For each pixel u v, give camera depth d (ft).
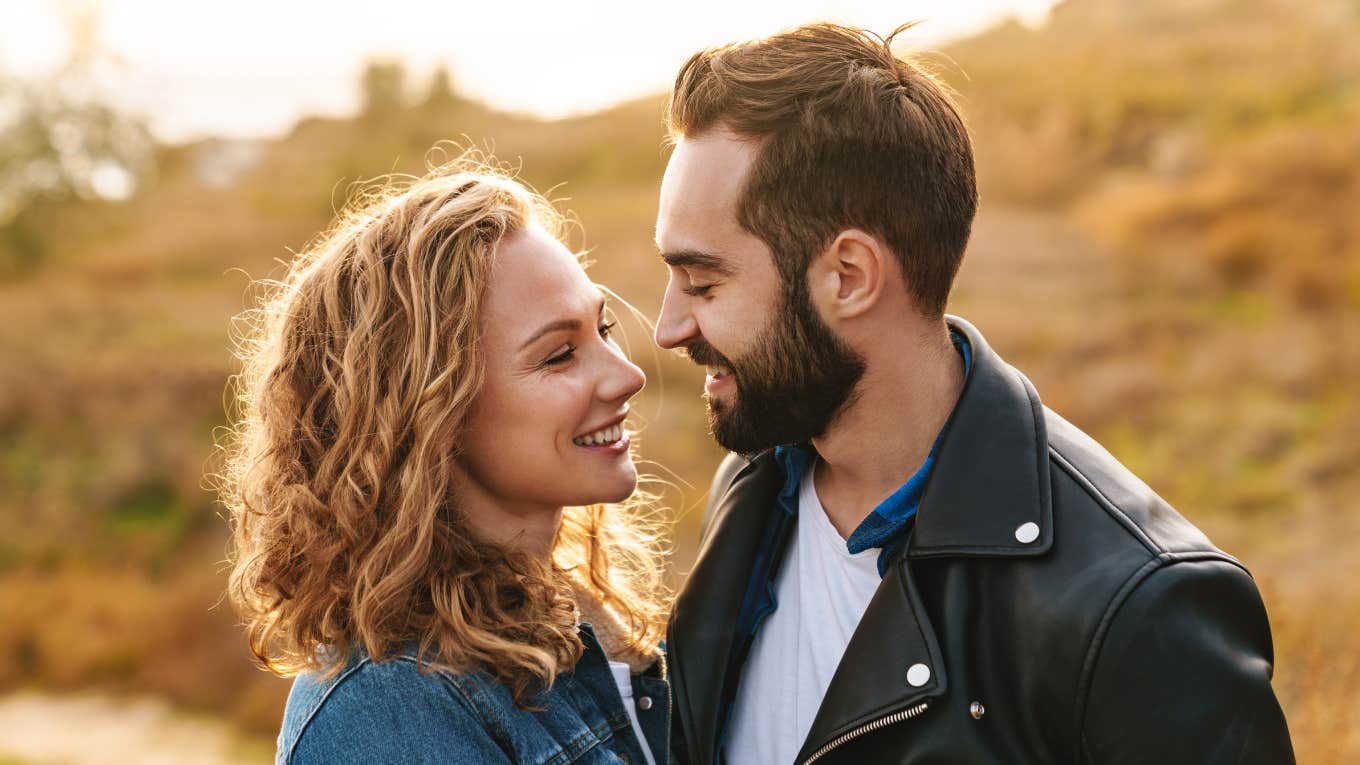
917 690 5.16
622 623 6.56
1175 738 4.65
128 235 104.47
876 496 5.82
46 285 90.17
